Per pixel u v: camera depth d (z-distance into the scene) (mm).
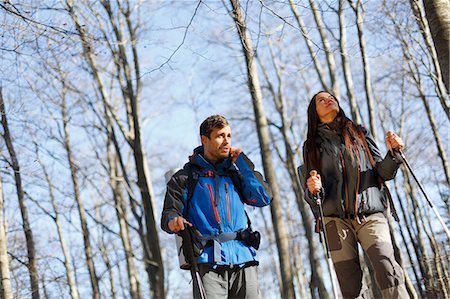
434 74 14367
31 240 14992
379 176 5207
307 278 31469
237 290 4852
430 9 6305
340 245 5145
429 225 16641
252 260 4855
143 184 16750
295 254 29922
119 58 16531
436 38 6250
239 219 4922
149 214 16609
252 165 5086
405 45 14328
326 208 5184
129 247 19719
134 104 16938
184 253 4746
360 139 5277
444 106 12953
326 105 5324
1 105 11250
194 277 4711
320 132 5336
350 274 5141
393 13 13539
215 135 5027
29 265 14875
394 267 4848
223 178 5008
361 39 12609
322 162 5273
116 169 22703
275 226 15703
